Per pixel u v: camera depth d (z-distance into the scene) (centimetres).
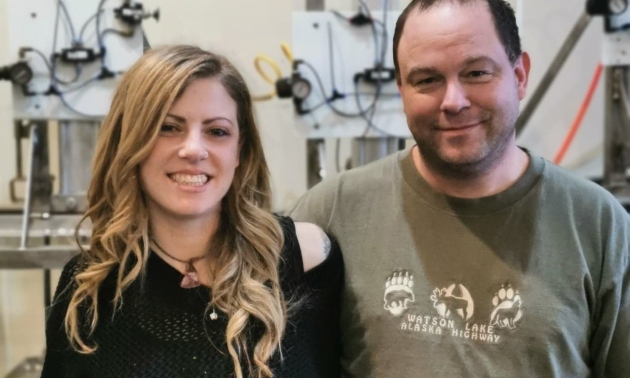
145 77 104
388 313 119
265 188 122
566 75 266
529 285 114
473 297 115
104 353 107
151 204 113
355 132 190
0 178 249
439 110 111
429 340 116
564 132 270
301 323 114
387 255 121
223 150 108
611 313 112
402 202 123
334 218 128
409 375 116
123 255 110
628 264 114
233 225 116
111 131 111
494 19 110
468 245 117
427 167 120
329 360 121
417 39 111
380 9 185
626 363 113
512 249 116
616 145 219
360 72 187
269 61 242
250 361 106
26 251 174
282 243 118
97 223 114
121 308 108
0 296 257
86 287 109
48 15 180
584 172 270
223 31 252
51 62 182
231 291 109
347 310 123
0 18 239
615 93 216
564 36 263
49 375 113
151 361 104
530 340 112
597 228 115
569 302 113
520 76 118
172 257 114
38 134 198
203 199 107
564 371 113
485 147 111
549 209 117
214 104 106
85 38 181
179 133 106
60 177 199
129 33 183
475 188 117
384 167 129
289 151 260
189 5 249
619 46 197
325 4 188
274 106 256
